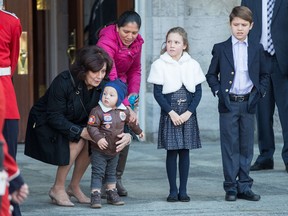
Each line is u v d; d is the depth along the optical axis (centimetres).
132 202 1073
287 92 1301
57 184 1056
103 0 1681
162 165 1367
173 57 1067
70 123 1020
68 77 1027
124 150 1094
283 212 1013
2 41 861
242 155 1091
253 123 1090
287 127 1303
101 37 1085
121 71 1103
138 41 1102
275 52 1285
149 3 1566
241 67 1076
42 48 1778
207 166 1355
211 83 1093
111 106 1020
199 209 1030
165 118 1064
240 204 1059
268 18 1285
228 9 1598
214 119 1599
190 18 1590
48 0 1775
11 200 644
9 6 1541
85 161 1064
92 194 1037
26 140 1047
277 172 1305
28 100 1560
